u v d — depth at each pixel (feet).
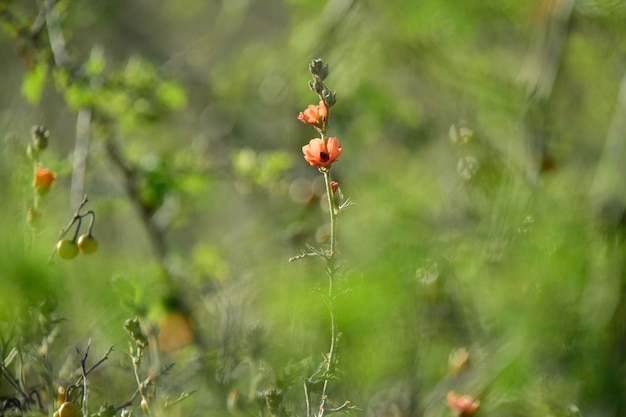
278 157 29.53
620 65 29.99
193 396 18.79
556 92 29.76
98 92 26.07
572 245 23.04
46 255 17.95
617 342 21.98
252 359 19.72
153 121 28.55
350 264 21.81
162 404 16.81
